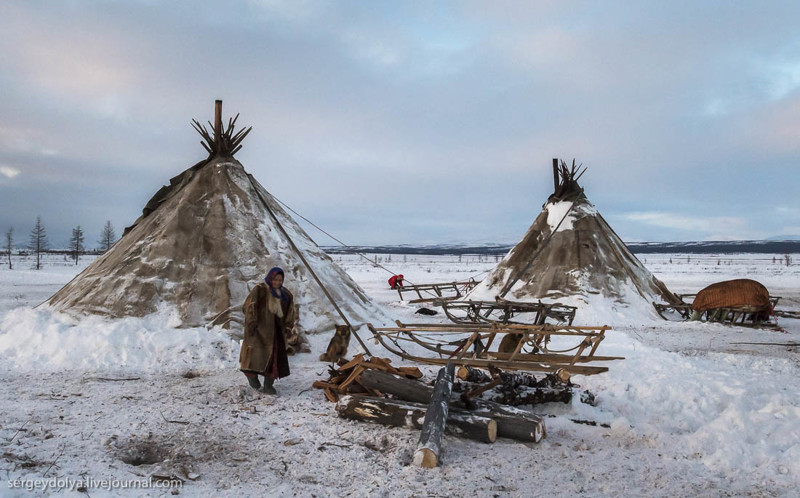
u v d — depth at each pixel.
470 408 5.45
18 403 5.91
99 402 6.09
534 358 7.16
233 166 12.43
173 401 6.22
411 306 21.22
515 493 3.98
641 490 4.08
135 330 9.23
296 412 5.94
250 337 6.59
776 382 7.57
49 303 11.16
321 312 10.65
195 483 3.97
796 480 4.22
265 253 11.08
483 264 85.44
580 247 17.89
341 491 3.94
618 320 15.78
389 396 5.95
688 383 7.12
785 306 22.23
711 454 4.80
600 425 5.70
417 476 4.23
